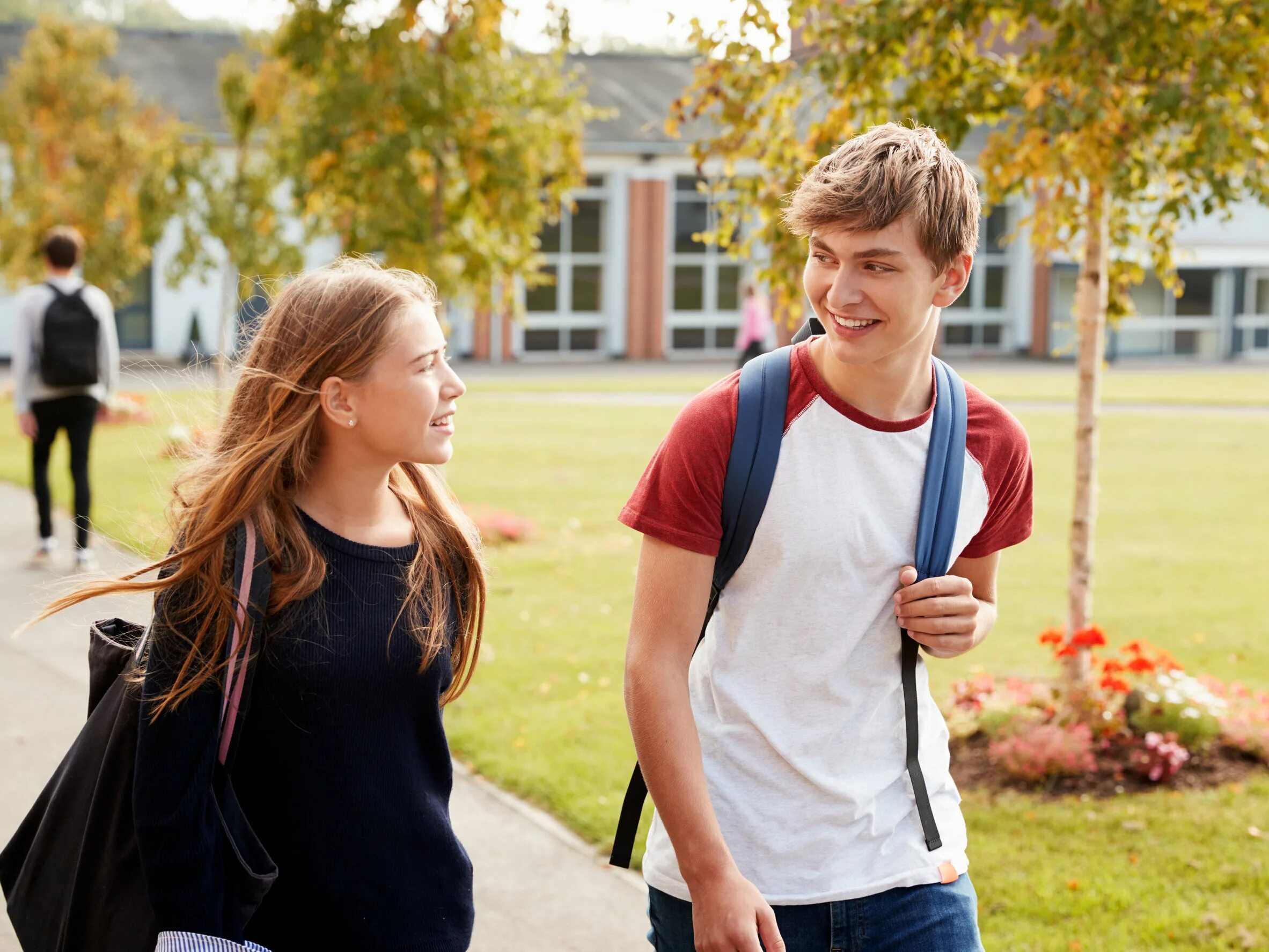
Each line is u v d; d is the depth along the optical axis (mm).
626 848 2086
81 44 19875
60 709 5281
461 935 2025
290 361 1947
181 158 15992
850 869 1954
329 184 9984
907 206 1773
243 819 1853
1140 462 13930
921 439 1956
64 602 1915
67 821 1894
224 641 1802
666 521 1914
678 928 2023
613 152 30844
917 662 2018
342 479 1999
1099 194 4750
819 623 1938
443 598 2037
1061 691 5066
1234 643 6684
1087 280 5039
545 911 3662
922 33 4812
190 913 1765
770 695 1962
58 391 7500
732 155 5207
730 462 1897
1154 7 4293
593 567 8547
